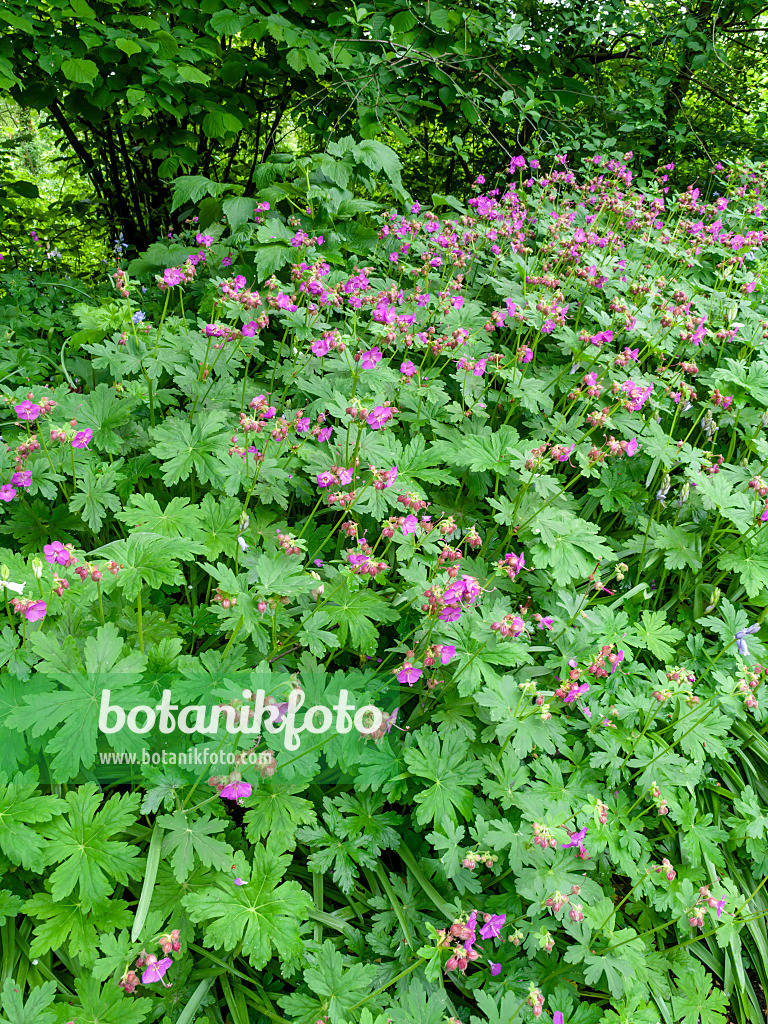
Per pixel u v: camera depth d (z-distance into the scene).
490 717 2.93
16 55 5.57
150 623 2.93
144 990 2.35
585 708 3.20
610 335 4.26
